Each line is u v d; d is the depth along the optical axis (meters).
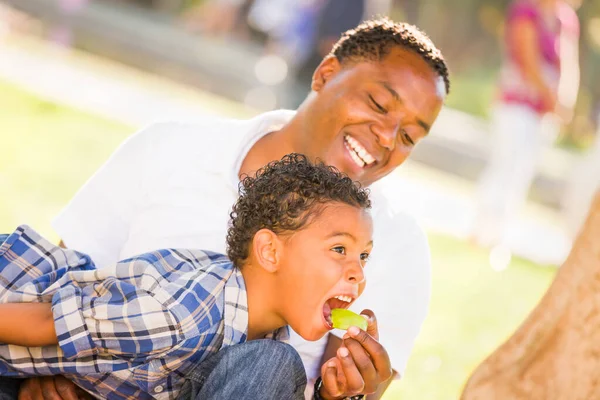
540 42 9.48
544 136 9.88
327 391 3.27
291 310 3.30
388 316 3.76
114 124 11.53
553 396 3.66
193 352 3.19
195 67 17.47
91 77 14.27
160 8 24.28
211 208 3.68
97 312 3.10
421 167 15.25
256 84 17.12
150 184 3.79
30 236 3.43
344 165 3.74
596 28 24.81
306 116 3.79
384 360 3.16
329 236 3.25
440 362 6.10
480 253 9.68
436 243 9.66
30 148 9.43
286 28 14.57
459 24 27.17
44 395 3.29
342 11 12.26
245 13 20.84
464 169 15.69
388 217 3.81
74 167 9.12
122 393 3.25
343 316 3.27
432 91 3.72
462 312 7.44
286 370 3.12
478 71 27.22
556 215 14.46
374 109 3.67
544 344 3.73
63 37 17.16
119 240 3.88
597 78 24.41
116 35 17.73
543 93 9.56
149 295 3.13
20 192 7.82
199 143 3.80
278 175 3.34
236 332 3.28
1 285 3.36
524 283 8.80
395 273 3.77
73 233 3.87
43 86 12.62
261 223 3.30
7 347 3.19
